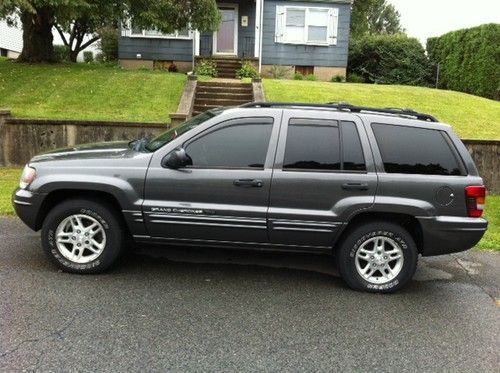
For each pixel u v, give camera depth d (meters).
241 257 5.63
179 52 21.25
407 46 22.67
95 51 30.34
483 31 18.84
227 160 4.69
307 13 21.39
